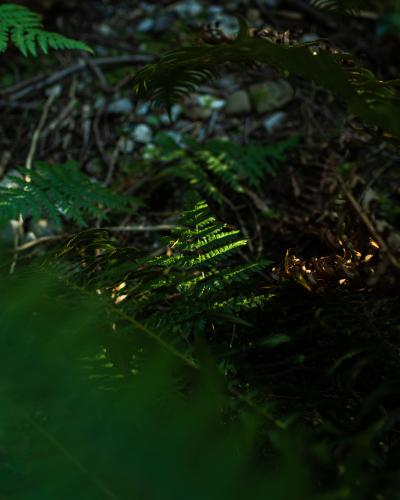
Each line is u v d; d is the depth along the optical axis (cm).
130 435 67
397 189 141
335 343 92
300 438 75
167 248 137
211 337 97
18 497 68
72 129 168
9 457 75
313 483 76
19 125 168
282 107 169
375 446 84
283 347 96
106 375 79
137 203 133
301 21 200
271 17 200
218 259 97
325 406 86
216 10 208
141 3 218
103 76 182
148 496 63
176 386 83
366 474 78
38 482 68
